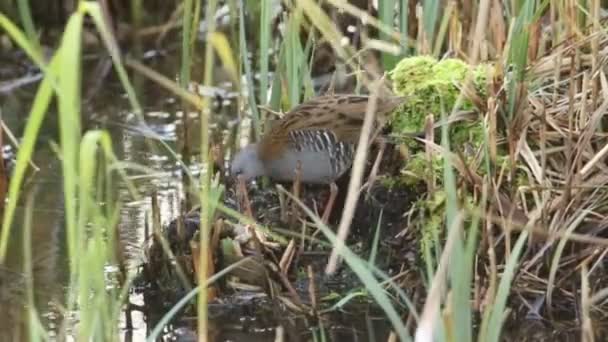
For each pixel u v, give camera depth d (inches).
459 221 238.4
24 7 312.2
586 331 281.0
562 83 358.0
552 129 352.8
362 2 467.5
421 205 343.9
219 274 296.4
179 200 386.3
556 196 339.3
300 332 315.0
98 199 327.0
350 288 336.2
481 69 356.8
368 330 314.8
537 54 368.8
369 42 378.0
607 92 345.7
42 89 222.2
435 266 330.6
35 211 388.5
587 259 323.3
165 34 568.4
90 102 509.0
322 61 479.2
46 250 358.6
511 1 383.2
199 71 529.0
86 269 244.4
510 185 334.6
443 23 378.3
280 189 354.0
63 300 326.0
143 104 505.0
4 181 393.1
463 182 328.8
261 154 362.6
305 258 348.8
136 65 316.8
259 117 395.9
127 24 565.3
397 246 347.9
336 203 368.8
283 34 395.9
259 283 335.9
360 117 351.3
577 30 360.8
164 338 312.2
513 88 340.5
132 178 418.0
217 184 352.5
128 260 352.2
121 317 326.0
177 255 349.7
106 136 235.8
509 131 339.9
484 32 371.6
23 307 323.0
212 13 329.1
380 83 342.3
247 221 302.4
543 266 329.7
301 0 324.5
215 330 317.1
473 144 350.6
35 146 455.5
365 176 363.6
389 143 358.3
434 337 243.9
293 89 378.6
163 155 442.9
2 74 533.3
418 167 353.1
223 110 486.3
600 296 308.8
